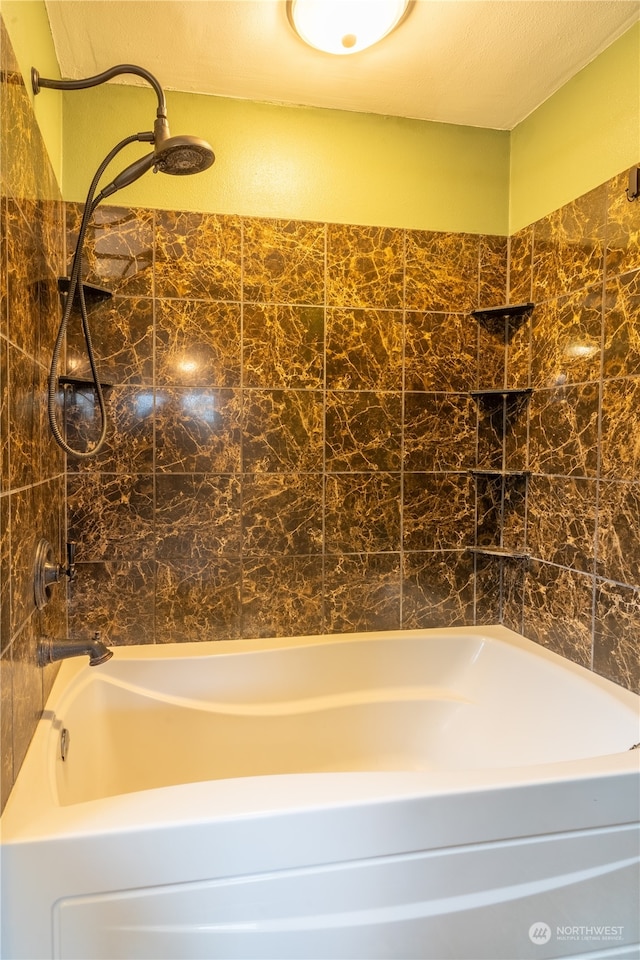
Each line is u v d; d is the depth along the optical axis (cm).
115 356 168
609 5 136
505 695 173
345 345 183
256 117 175
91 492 169
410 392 189
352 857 95
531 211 183
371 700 180
